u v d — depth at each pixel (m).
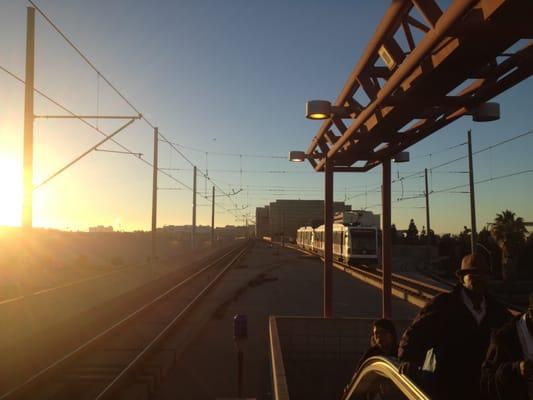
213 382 10.30
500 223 46.31
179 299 23.11
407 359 3.84
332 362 10.49
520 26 4.29
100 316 17.92
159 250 85.56
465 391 3.77
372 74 6.90
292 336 10.54
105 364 10.78
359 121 7.46
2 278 30.89
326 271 11.48
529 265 50.53
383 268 11.25
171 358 11.45
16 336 12.98
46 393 8.83
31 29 16.50
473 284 3.79
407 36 5.58
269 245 114.06
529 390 3.00
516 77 5.76
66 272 40.16
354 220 46.66
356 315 18.19
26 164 16.33
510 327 3.14
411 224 87.94
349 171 12.40
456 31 4.34
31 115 16.48
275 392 6.03
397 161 11.26
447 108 7.57
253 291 26.33
